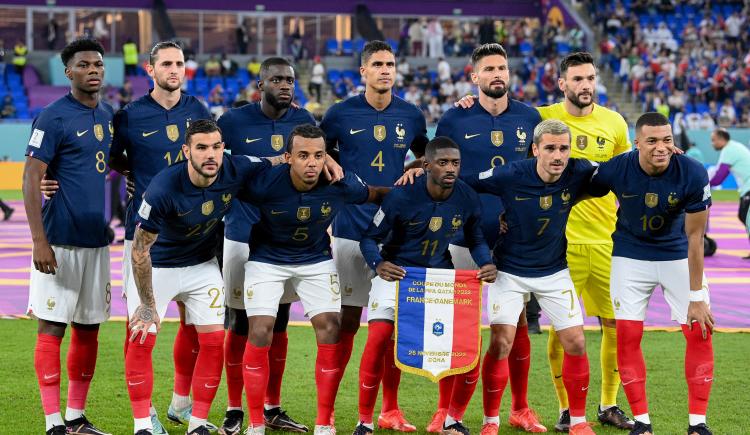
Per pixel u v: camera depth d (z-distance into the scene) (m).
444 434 5.99
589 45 36.19
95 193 6.04
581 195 6.03
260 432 5.85
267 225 5.88
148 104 6.37
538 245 5.96
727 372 7.71
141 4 36.00
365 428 5.95
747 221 13.41
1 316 9.95
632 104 34.19
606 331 6.45
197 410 5.80
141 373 5.67
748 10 38.00
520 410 6.37
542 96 33.66
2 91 31.33
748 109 33.25
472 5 38.50
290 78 6.43
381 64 6.50
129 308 5.94
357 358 8.18
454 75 35.06
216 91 30.98
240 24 37.19
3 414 6.39
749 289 12.28
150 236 5.57
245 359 5.84
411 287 5.91
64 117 5.91
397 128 6.67
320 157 5.61
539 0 38.88
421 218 5.89
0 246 16.09
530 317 9.17
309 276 5.96
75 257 6.00
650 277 5.89
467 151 6.60
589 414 6.65
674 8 38.34
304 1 37.34
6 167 28.02
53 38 34.62
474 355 5.90
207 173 5.44
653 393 7.08
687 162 5.68
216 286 5.89
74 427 6.06
